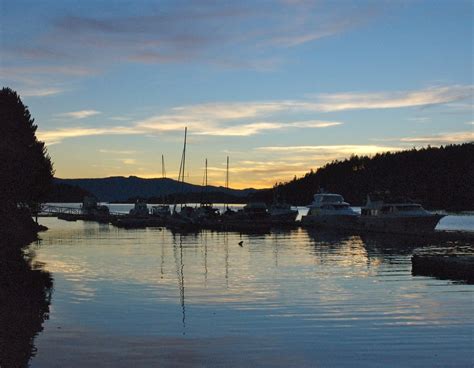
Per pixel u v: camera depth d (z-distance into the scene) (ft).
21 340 51.06
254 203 312.09
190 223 264.72
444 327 56.24
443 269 94.58
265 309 65.36
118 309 65.21
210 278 91.20
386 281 87.61
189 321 59.16
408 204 208.23
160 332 54.54
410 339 51.80
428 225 199.11
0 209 129.80
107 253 136.87
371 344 50.24
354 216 246.27
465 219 399.44
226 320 59.62
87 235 215.51
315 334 53.62
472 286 82.23
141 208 384.06
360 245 160.45
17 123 188.34
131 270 101.96
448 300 70.85
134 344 50.16
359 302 69.51
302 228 257.14
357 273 97.55
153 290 78.84
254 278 91.15
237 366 44.29
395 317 60.85
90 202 449.89
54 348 48.62
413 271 99.25
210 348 48.98
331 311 64.03
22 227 174.19
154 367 43.83
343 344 50.26
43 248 151.84
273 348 49.06
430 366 44.16
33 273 96.43
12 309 64.44
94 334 53.47
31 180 160.04
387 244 163.53
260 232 231.50
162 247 156.35
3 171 123.44
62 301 70.08
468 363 44.88
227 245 163.32
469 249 145.69
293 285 83.35
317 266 108.58
